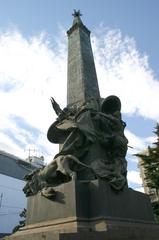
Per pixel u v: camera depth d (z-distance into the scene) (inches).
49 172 445.7
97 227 358.6
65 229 350.3
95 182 404.5
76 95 639.1
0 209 2164.1
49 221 388.8
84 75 668.7
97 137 498.3
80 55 727.7
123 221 393.4
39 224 398.0
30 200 447.5
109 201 396.5
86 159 471.2
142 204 461.7
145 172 1225.4
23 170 2507.4
